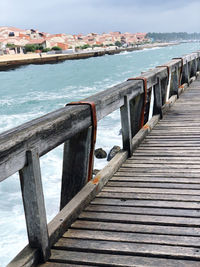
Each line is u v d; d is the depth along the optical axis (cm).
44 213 211
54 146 225
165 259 211
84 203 281
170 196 298
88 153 295
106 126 1029
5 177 174
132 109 481
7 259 380
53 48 10188
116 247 224
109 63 5547
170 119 601
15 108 1741
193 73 1151
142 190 315
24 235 436
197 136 484
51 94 2239
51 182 623
